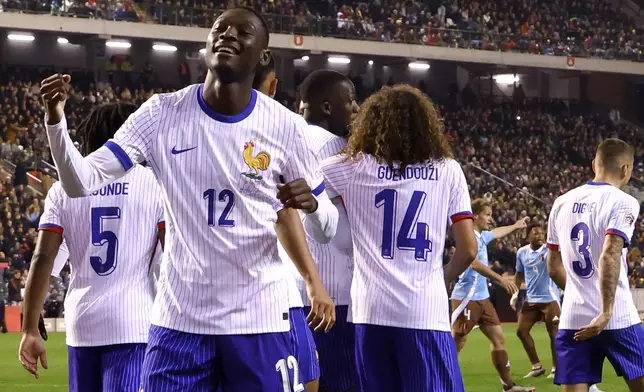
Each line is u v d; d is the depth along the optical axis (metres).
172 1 40.00
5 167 32.31
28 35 38.22
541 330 23.97
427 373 5.03
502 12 48.50
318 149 5.75
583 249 6.83
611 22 50.59
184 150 4.05
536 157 45.47
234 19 3.97
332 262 5.71
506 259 31.42
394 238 5.14
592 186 6.89
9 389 12.60
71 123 37.06
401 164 5.16
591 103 50.97
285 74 45.28
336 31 41.09
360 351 5.18
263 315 4.11
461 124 45.62
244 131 4.08
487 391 12.49
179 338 4.07
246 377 4.09
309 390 4.79
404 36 42.38
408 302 5.05
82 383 5.27
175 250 4.09
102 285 5.24
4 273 25.06
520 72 49.06
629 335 6.72
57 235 5.30
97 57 42.12
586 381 6.85
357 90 46.84
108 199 5.26
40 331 5.54
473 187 39.91
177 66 44.12
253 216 4.08
